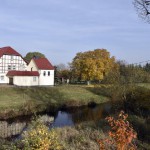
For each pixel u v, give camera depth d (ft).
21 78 209.15
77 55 246.68
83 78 233.96
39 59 226.99
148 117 70.90
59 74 273.33
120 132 26.61
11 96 139.33
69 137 52.54
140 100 101.35
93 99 157.58
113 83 131.03
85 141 48.49
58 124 89.20
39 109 117.19
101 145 33.68
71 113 118.42
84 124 68.90
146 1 54.39
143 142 48.11
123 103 109.50
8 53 214.48
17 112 104.78
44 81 220.64
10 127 78.79
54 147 38.50
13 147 39.81
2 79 211.61
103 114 115.03
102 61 236.02
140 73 144.97
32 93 153.69
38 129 39.24
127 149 31.14
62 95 161.07
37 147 35.86
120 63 244.22
